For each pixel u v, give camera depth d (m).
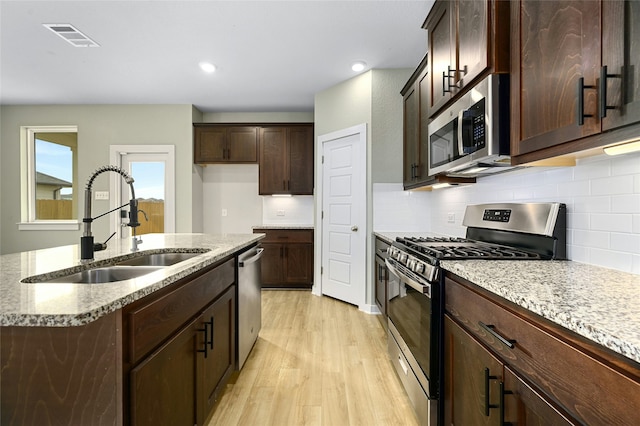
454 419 1.32
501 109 1.37
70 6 2.39
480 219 2.03
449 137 1.82
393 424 1.65
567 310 0.71
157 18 2.54
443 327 1.43
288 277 4.37
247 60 3.25
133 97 4.29
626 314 0.68
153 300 1.06
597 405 0.61
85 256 1.49
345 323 3.07
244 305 2.22
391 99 3.42
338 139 3.79
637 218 1.10
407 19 2.55
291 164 4.55
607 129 0.88
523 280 1.01
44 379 0.88
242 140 4.61
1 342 0.88
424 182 2.61
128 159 4.58
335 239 3.84
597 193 1.26
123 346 0.89
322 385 2.01
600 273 1.12
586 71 0.95
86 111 4.53
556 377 0.73
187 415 1.32
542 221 1.48
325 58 3.20
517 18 1.31
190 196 4.54
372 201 3.41
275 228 4.36
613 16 0.85
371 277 3.42
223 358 1.81
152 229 4.59
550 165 1.34
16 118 4.54
